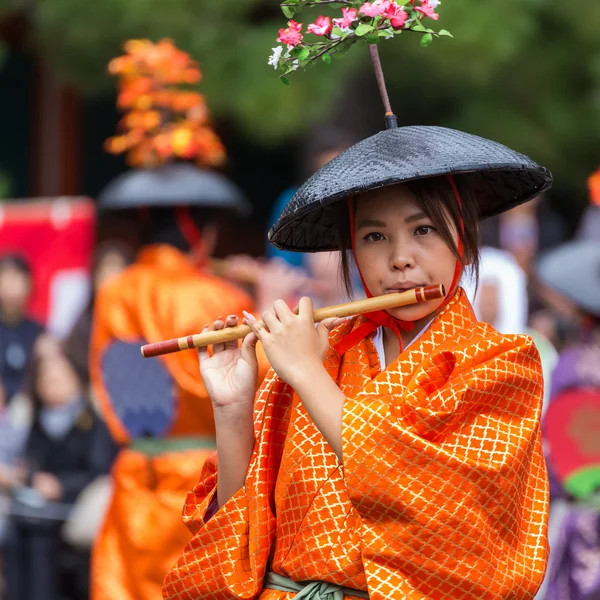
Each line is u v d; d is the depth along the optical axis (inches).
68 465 745.6
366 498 309.6
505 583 312.8
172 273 622.8
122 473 621.6
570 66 1195.3
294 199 328.5
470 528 308.8
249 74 984.3
